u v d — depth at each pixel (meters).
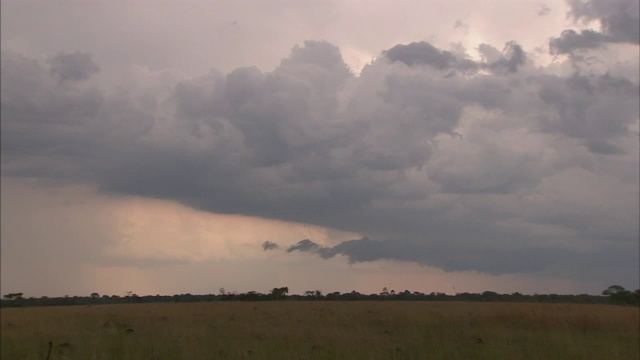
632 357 16.12
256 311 39.62
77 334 22.00
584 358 15.61
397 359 15.03
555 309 35.53
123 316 34.75
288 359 14.88
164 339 19.12
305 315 33.50
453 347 16.78
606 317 28.66
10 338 21.22
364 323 26.53
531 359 15.34
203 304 59.19
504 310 32.84
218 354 15.66
